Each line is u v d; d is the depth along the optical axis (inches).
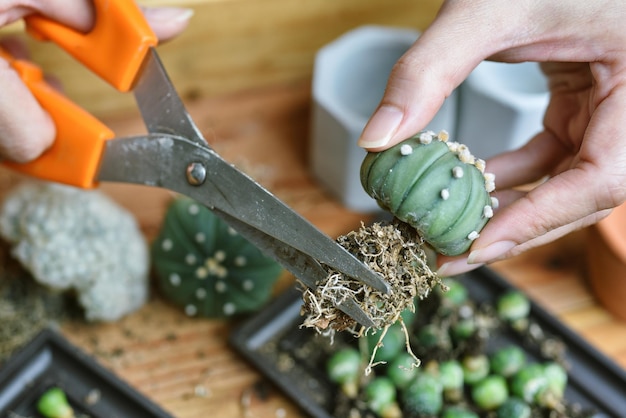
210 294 15.8
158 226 17.4
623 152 11.4
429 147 11.2
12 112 12.7
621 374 15.5
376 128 11.3
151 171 12.6
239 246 15.3
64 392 15.1
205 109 19.1
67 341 15.3
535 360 16.1
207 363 15.8
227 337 16.1
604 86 12.0
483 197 11.3
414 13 19.3
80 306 16.2
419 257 11.6
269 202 11.6
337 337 16.0
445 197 10.9
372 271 10.9
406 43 17.5
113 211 16.1
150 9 14.4
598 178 11.4
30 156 13.4
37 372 15.2
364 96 18.4
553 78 13.8
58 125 13.3
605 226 15.4
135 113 18.8
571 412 15.4
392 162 11.2
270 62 19.1
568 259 17.3
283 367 15.8
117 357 15.8
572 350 16.1
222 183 11.9
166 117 12.8
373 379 15.7
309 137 18.8
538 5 11.8
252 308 15.9
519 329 16.2
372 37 17.5
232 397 15.5
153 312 16.4
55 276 15.4
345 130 16.3
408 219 11.1
